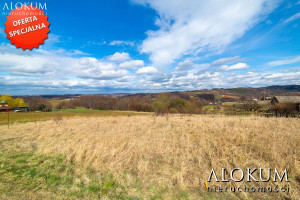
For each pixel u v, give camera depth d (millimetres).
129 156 4344
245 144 4770
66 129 8766
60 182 3088
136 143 5449
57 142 5910
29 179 3170
